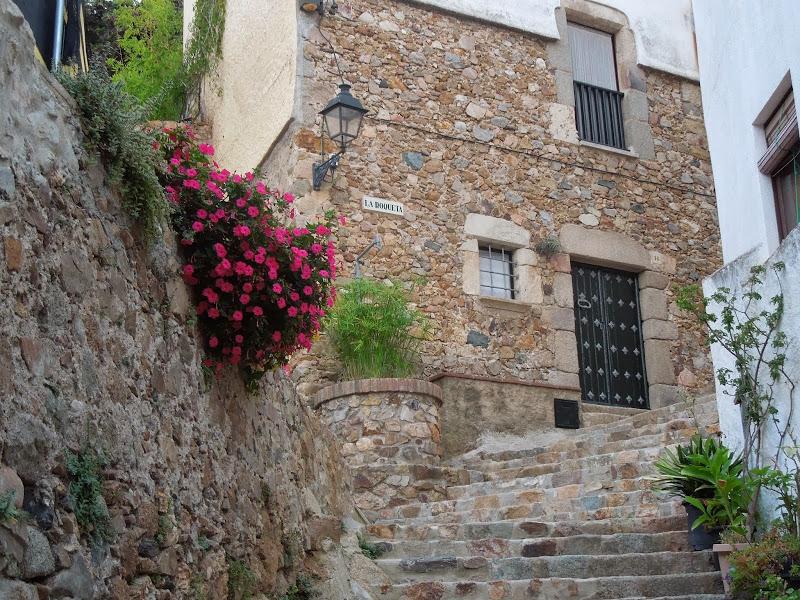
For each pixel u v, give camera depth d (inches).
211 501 173.5
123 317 147.0
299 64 408.2
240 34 480.7
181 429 164.2
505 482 313.1
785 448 246.4
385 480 312.5
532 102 455.2
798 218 277.0
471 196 427.2
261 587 192.5
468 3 447.8
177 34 581.3
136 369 149.4
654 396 445.1
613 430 358.6
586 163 459.8
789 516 237.5
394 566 249.0
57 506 120.9
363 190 405.1
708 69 333.1
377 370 355.6
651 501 275.4
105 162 148.0
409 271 404.5
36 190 126.3
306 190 394.9
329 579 225.8
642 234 464.8
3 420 111.3
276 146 419.5
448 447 379.9
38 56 138.3
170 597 148.3
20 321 118.3
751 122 295.4
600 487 289.0
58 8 212.7
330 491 267.9
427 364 397.4
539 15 465.7
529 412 401.4
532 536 267.0
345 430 330.6
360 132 410.6
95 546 127.9
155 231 157.6
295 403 245.0
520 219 435.8
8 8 123.9
